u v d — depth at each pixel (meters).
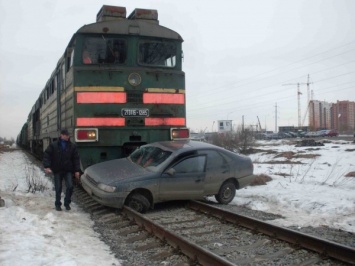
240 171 9.38
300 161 19.50
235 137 30.48
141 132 10.02
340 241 6.13
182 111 10.52
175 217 7.78
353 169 15.52
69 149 8.29
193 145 9.10
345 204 8.54
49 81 15.79
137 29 10.23
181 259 5.20
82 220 7.43
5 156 29.80
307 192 10.09
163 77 10.30
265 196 9.87
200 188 8.68
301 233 5.69
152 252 5.54
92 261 4.98
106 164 9.09
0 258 4.81
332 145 33.25
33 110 25.16
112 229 6.83
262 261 5.16
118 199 7.63
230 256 5.37
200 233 6.46
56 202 8.20
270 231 6.25
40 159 21.17
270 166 17.16
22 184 12.12
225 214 7.37
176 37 10.65
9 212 7.30
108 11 10.65
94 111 9.67
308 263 5.03
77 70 9.63
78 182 10.88
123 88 9.90
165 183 8.19
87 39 9.90
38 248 5.28
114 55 10.06
